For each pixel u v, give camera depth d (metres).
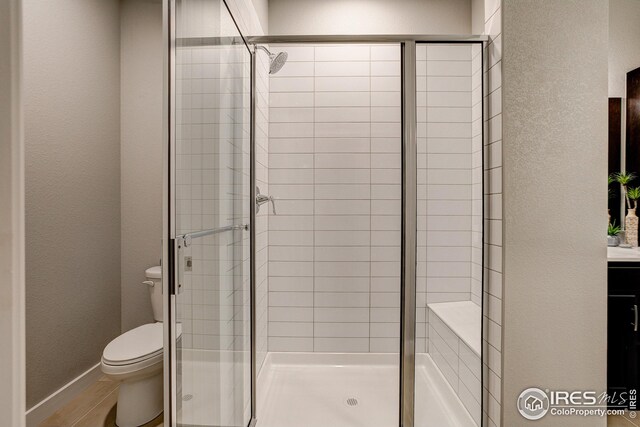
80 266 2.26
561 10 1.57
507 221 1.55
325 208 2.57
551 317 1.56
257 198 2.05
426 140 1.77
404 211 1.73
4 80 0.59
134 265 2.66
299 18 2.61
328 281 2.58
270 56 2.01
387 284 2.56
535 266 1.56
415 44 1.73
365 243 2.57
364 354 2.57
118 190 2.63
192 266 1.16
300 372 2.48
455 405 1.76
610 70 2.53
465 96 1.77
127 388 1.87
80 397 2.18
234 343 1.59
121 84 2.66
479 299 1.75
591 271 1.57
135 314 2.67
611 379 2.00
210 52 1.29
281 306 2.58
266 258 2.53
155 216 2.66
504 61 1.55
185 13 1.09
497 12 1.60
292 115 2.56
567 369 1.56
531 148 1.56
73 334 2.20
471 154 1.78
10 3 0.60
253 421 1.84
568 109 1.56
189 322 1.14
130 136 2.66
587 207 1.57
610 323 2.00
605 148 1.57
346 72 2.55
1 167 0.60
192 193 1.16
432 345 1.78
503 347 1.55
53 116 2.07
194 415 1.18
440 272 1.79
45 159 2.02
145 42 2.67
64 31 2.15
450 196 1.78
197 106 1.19
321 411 2.03
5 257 0.60
